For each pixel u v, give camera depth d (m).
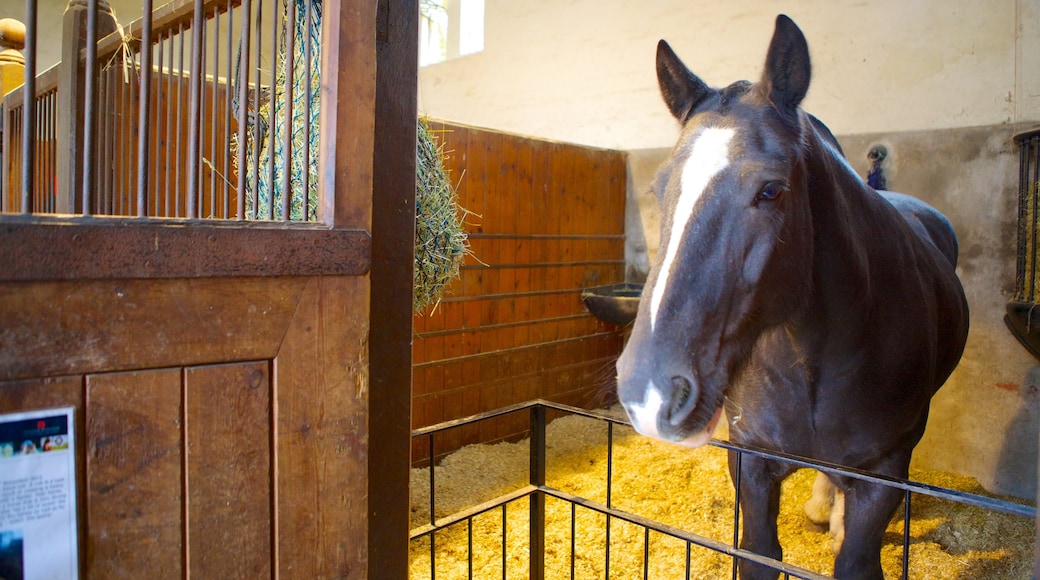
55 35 5.16
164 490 0.74
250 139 1.26
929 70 3.29
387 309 1.01
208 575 0.78
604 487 2.93
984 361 3.11
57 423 0.66
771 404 1.50
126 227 0.68
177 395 0.74
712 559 2.27
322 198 0.86
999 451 3.07
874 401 1.50
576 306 4.12
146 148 0.74
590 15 4.82
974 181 3.13
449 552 2.31
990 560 2.34
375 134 0.97
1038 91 2.93
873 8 3.47
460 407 3.40
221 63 3.91
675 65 1.29
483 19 5.60
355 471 0.89
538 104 5.20
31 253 0.63
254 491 0.80
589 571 2.20
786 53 1.18
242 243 0.76
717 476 3.04
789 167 1.13
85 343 0.67
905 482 1.06
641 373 1.04
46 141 1.96
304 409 0.84
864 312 1.43
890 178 3.41
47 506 0.66
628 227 4.52
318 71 1.01
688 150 1.15
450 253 1.30
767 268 1.13
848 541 1.56
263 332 0.79
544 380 3.90
